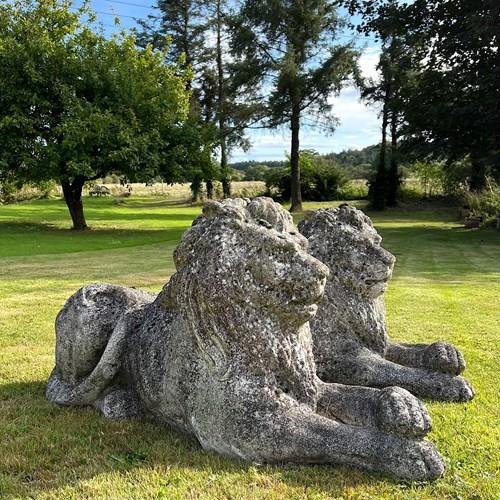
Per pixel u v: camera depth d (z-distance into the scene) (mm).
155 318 3854
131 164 20562
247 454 3197
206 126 24750
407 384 4391
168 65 24312
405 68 24703
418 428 3100
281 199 40969
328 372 4461
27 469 3346
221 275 3242
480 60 21375
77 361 4191
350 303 4543
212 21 37000
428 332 6746
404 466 3062
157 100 22359
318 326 4543
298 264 3242
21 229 21422
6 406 4312
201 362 3402
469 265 13055
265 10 28297
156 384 3648
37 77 20156
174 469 3229
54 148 20266
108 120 20094
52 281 10664
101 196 46219
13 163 21016
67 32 21531
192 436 3611
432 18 22844
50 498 3010
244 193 42281
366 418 3314
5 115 20406
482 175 28312
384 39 24625
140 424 3879
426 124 22500
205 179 24297
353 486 3014
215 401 3275
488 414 4121
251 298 3250
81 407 4246
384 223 25984
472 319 7469
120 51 22500
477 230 21609
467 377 5031
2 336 6621
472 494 2990
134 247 16891
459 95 21844
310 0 28359
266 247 3242
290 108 30281
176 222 25750
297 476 3105
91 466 3342
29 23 21047
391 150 33375
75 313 4180
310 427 3168
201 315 3301
